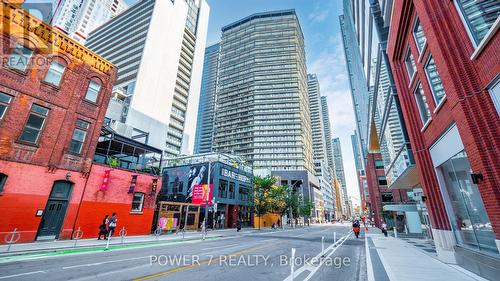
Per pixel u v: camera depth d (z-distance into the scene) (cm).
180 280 691
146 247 1426
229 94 12512
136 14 7750
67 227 1547
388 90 1845
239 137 10988
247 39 13225
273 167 9806
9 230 1277
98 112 1841
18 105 1398
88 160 1720
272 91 11469
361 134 6569
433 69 1037
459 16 765
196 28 10088
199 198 2836
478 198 807
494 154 645
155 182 2261
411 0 1135
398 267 929
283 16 13150
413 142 1349
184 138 8206
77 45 1759
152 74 6606
